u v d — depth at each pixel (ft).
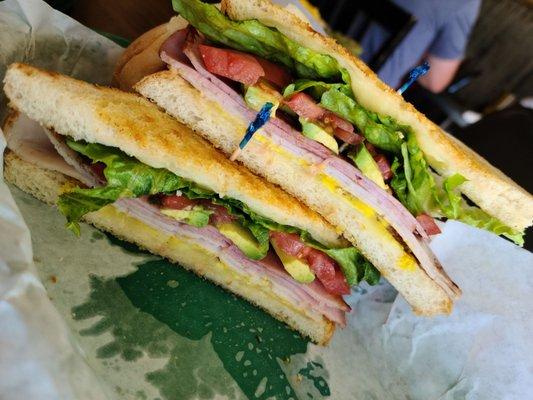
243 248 0.53
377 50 1.15
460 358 0.56
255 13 0.51
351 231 0.54
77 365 0.31
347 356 0.56
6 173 0.48
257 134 0.52
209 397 0.42
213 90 0.52
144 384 0.39
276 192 0.53
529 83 1.66
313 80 0.53
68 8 0.83
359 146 0.53
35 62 0.58
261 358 0.49
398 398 0.54
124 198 0.49
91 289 0.44
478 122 1.06
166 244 0.51
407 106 0.51
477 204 0.59
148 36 0.64
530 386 0.53
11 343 0.29
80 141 0.47
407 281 0.54
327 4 1.17
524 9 1.58
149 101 0.56
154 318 0.45
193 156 0.48
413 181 0.54
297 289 0.55
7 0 0.54
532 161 0.97
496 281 0.59
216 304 0.52
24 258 0.34
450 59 1.20
